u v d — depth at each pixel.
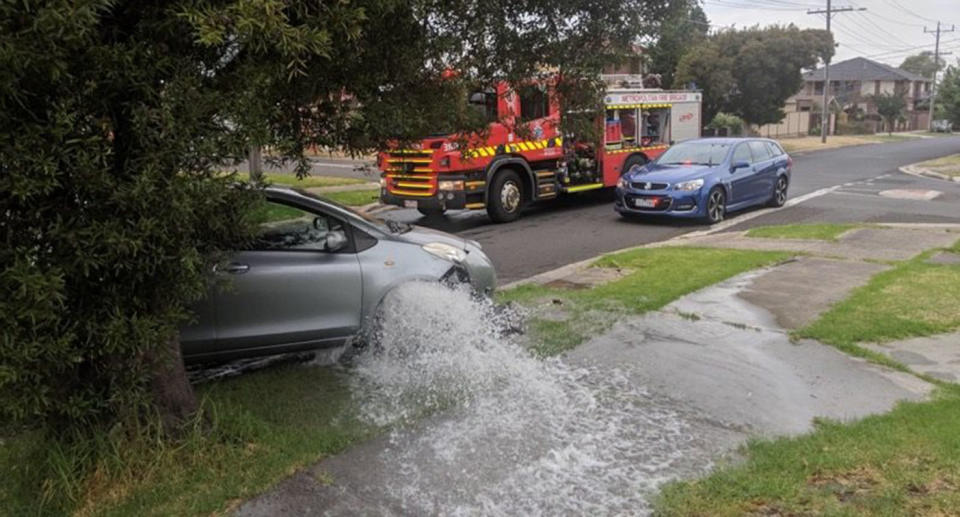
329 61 3.63
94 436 3.63
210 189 3.17
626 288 7.92
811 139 54.16
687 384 5.15
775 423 4.47
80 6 2.45
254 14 2.83
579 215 15.20
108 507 3.48
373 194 18.56
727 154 14.30
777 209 15.46
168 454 3.75
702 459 4.01
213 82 3.31
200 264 3.34
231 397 4.84
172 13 2.95
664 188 13.42
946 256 9.45
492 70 5.37
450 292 5.73
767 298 7.39
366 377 5.29
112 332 3.11
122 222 3.02
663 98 17.95
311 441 4.16
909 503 3.40
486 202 13.90
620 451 4.14
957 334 6.09
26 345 2.83
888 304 6.95
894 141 54.75
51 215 2.96
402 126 4.52
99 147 2.91
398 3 3.68
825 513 3.35
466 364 5.52
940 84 60.31
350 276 5.36
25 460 3.75
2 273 2.76
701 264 9.10
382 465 3.97
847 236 11.16
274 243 5.21
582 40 5.53
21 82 2.65
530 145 14.44
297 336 5.21
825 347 5.87
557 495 3.67
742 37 39.91
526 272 9.55
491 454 4.11
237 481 3.71
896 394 4.88
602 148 15.88
